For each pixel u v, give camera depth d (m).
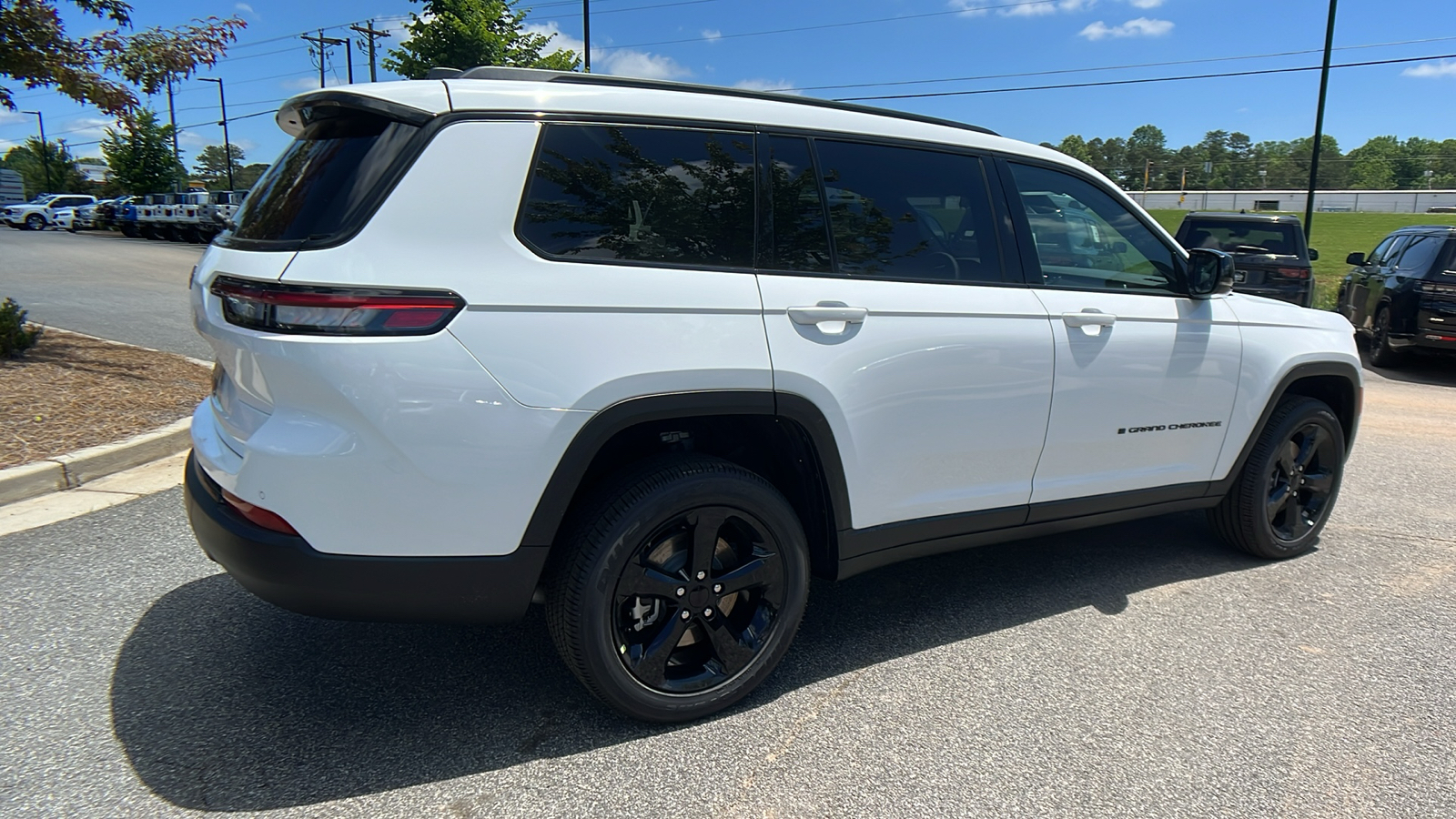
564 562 2.58
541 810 2.38
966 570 4.18
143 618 3.41
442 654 3.21
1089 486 3.62
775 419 2.82
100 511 4.52
